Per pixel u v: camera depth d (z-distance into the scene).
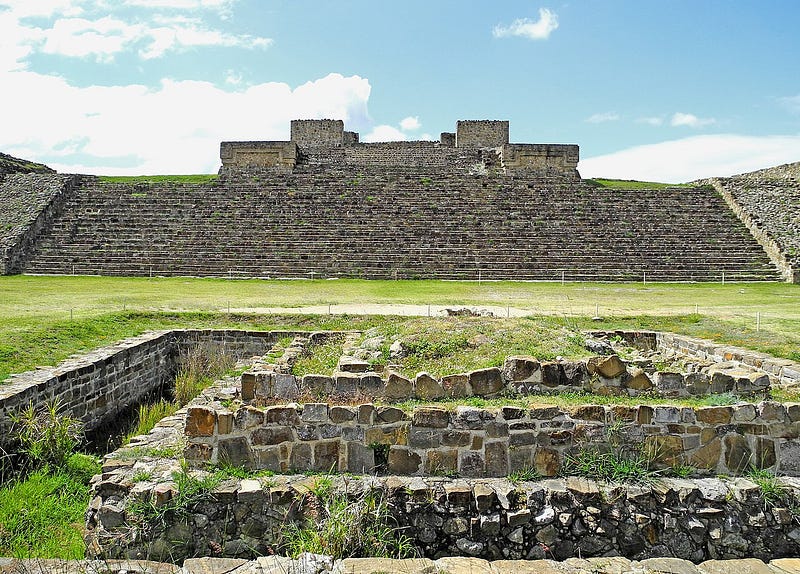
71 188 35.91
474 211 33.78
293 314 17.05
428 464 6.20
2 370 10.65
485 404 6.66
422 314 17.11
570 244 30.92
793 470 6.37
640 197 35.75
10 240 29.42
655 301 21.09
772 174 41.31
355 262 29.34
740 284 27.03
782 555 5.67
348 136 50.72
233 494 5.69
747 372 7.79
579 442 6.27
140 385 13.55
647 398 7.29
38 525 6.90
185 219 32.84
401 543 5.52
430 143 48.06
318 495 5.69
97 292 22.05
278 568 4.63
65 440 8.63
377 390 7.20
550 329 9.62
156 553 5.57
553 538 5.64
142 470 6.18
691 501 5.80
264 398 7.24
